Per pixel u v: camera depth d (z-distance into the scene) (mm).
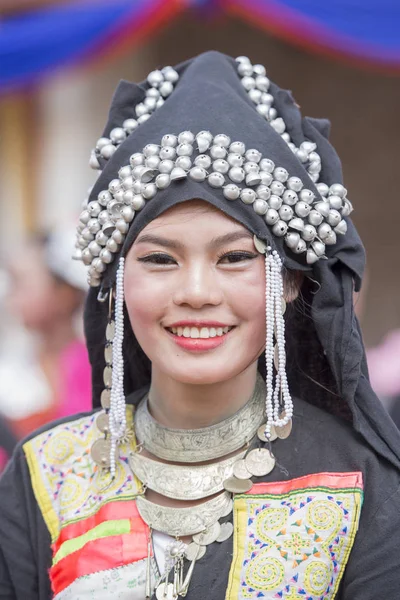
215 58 2930
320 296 2779
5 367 5883
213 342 2646
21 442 3174
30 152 12602
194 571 2668
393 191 11875
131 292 2715
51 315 5984
